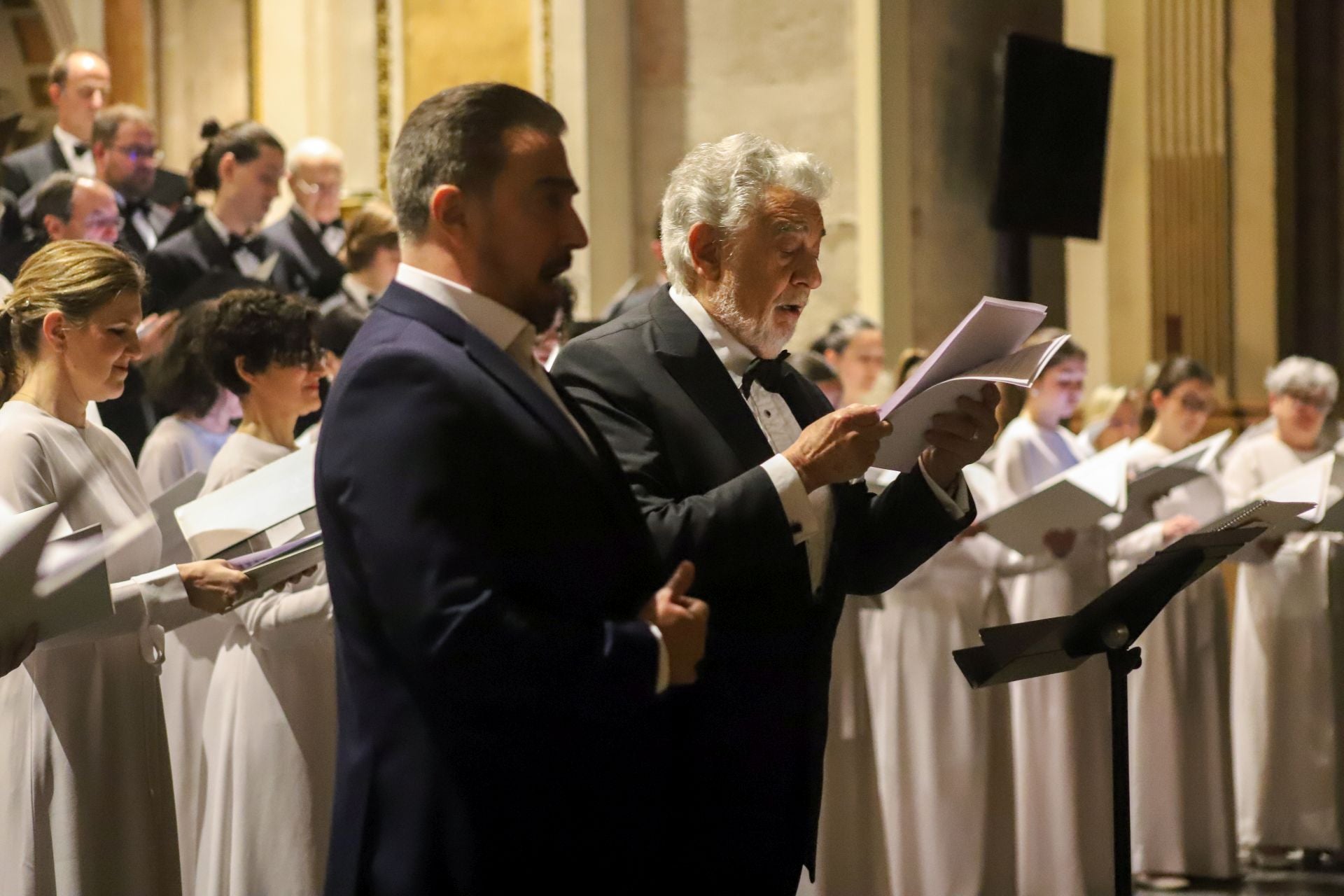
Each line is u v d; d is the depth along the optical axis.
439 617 2.03
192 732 4.00
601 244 7.92
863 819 4.48
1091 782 5.49
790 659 2.68
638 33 8.17
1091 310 9.93
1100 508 4.58
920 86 8.29
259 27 8.95
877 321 7.79
